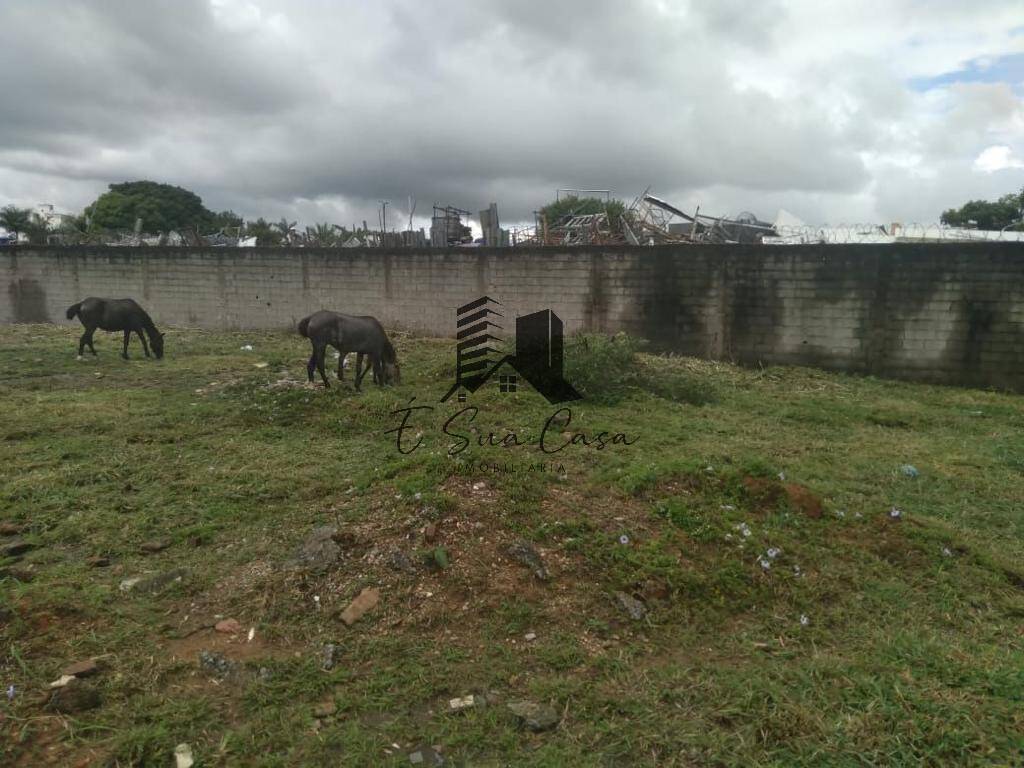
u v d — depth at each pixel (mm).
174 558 3826
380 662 2871
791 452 6402
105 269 17141
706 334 12398
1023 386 10461
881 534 4262
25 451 5707
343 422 6934
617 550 3691
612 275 13023
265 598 3289
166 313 16906
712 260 12164
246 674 2764
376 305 15242
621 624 3234
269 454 5832
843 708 2666
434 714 2570
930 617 3455
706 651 3098
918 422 7980
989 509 5043
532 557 3543
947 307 10766
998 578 3840
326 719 2516
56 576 3518
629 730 2516
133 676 2715
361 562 3523
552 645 3031
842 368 11531
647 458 5652
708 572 3621
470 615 3182
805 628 3293
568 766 2312
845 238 14805
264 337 15203
